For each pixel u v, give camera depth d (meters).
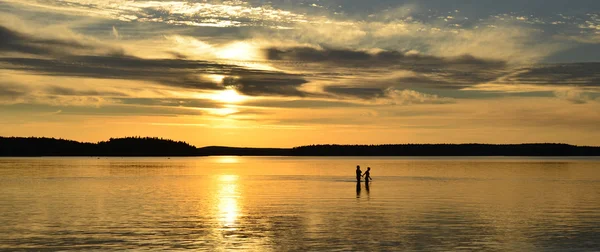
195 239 29.66
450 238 29.89
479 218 37.12
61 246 27.77
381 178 88.50
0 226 33.44
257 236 30.55
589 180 82.44
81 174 99.62
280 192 58.12
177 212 40.19
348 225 34.22
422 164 185.88
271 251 26.91
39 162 196.50
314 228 33.09
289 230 32.41
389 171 120.62
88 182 75.38
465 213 39.72
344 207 43.47
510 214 39.16
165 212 40.19
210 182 77.56
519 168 139.50
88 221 35.53
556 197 52.22
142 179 84.50
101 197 51.66
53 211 40.56
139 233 31.30
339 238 29.98
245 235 30.83
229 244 28.45
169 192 58.03
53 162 197.75
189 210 41.41
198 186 68.25
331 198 51.00
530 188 64.38
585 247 27.56
